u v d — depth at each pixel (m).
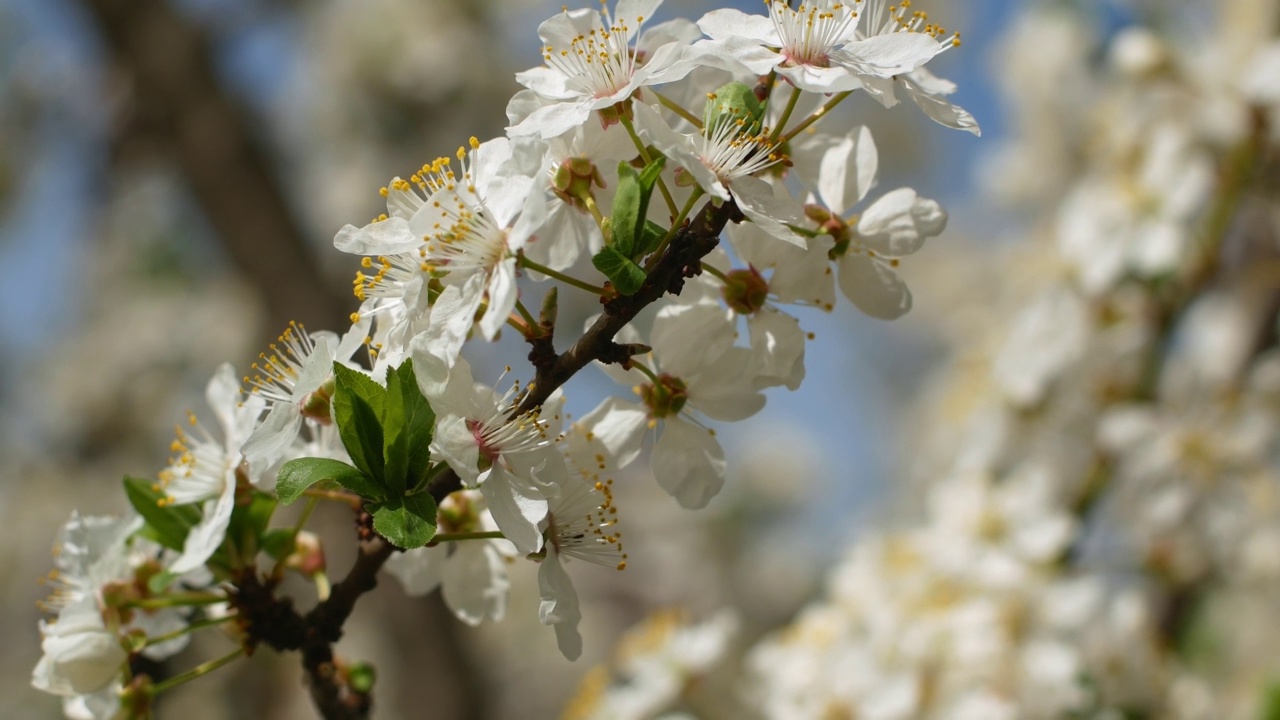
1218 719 0.51
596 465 0.33
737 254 0.33
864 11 0.34
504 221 0.31
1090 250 0.55
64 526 0.34
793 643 0.48
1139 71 0.56
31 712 1.23
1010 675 0.45
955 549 0.49
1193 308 0.57
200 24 1.08
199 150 0.99
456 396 0.31
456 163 0.80
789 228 0.31
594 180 0.32
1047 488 0.52
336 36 1.27
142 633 0.34
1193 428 0.53
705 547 1.56
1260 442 0.53
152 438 1.38
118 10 1.02
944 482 0.56
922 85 0.32
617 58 0.32
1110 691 0.47
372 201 1.23
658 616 0.48
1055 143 0.89
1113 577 0.52
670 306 0.33
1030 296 0.66
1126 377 0.54
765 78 0.33
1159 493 0.52
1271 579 0.57
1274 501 0.53
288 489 0.31
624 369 0.33
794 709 0.46
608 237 0.31
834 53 0.32
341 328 0.97
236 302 1.36
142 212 1.32
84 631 0.33
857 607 0.49
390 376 0.31
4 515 1.35
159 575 0.33
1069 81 0.87
